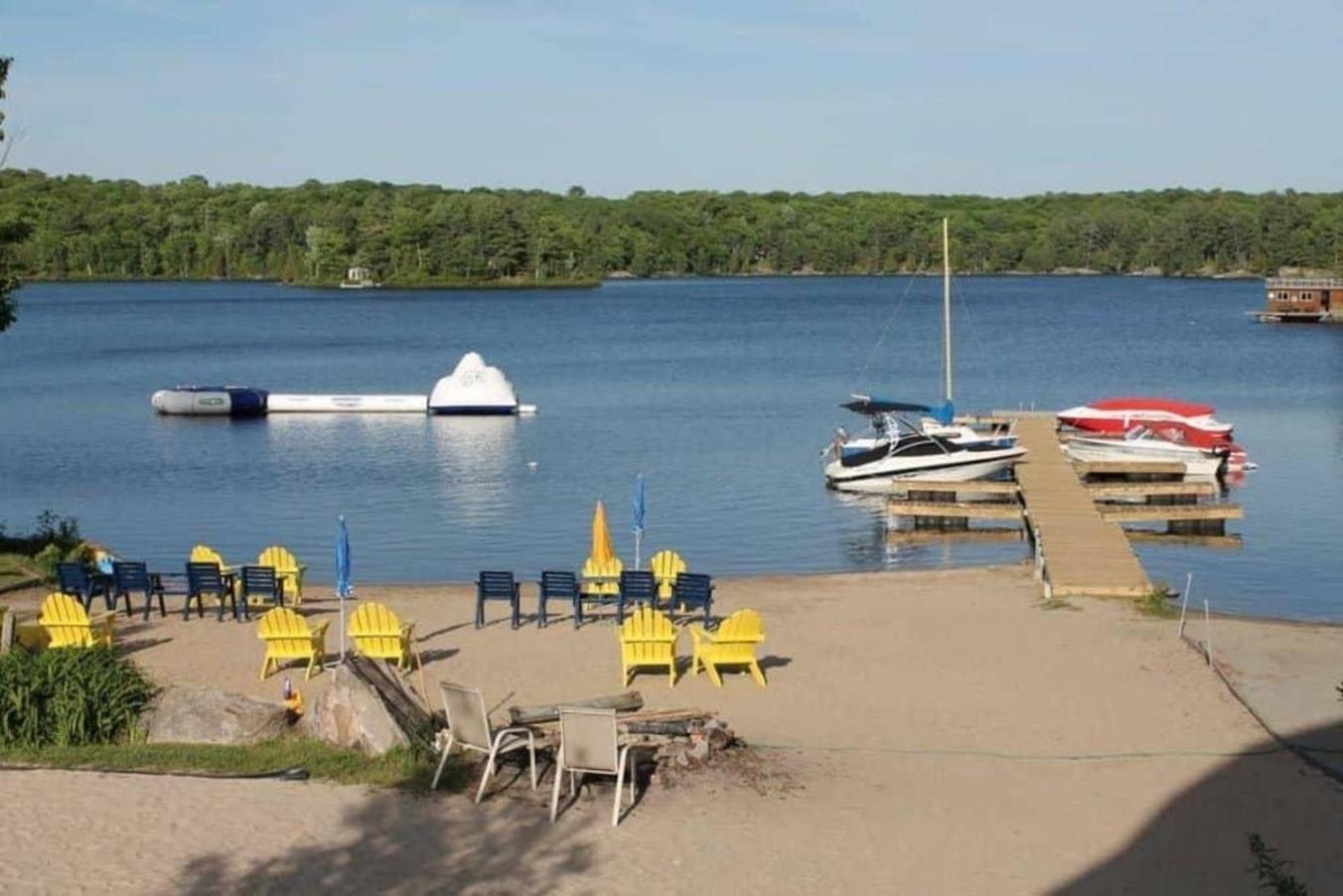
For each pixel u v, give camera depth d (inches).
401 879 534.6
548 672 900.0
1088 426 2135.8
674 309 6368.1
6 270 1342.3
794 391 3061.0
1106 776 677.3
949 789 658.8
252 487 1913.1
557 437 2379.4
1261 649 925.8
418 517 1678.2
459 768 655.1
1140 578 1138.7
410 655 922.7
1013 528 1614.2
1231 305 6427.2
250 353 4227.4
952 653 932.6
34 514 1722.4
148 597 1053.2
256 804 603.2
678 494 1818.4
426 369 3718.0
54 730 704.4
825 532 1581.0
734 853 570.6
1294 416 2593.5
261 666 920.3
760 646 965.8
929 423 2123.5
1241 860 570.9
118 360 4005.9
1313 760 693.9
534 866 550.9
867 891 538.0
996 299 7111.2
